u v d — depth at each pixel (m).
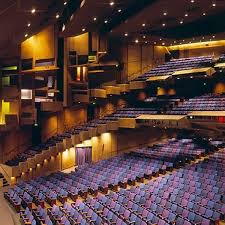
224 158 19.55
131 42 26.97
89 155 24.00
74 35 21.91
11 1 11.50
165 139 27.91
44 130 24.36
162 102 26.45
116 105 27.22
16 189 17.53
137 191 14.54
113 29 22.69
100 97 25.36
